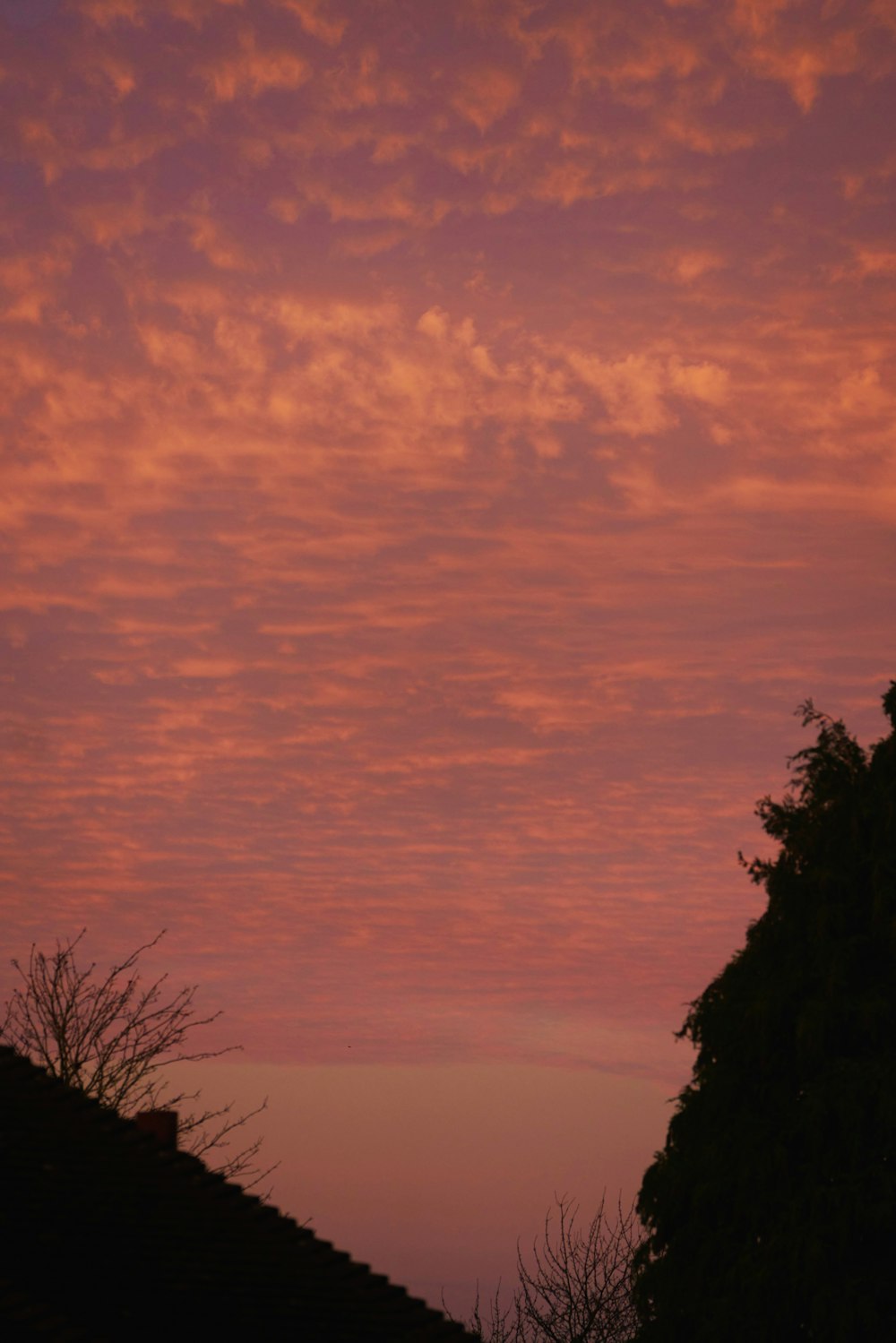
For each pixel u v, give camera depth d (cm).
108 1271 1318
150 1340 1248
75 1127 1490
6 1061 1533
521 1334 3975
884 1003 2795
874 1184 2669
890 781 3034
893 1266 2647
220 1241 1430
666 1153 2995
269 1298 1384
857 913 2966
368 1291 1466
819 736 3173
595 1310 3938
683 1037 3094
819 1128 2741
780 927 3036
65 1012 3497
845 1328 2569
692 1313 2794
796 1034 2848
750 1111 2877
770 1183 2764
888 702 3155
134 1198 1430
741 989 3022
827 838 3033
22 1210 1344
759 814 3192
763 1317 2669
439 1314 1487
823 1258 2623
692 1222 2855
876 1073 2734
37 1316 1186
